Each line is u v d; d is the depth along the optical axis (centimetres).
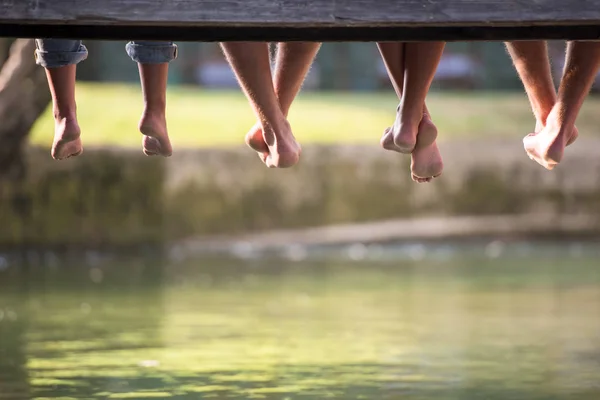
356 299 1452
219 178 2253
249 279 1709
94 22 510
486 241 2339
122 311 1325
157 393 828
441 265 1933
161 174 2177
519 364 961
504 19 509
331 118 2661
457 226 2347
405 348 1050
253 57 605
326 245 2278
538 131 643
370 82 3681
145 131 630
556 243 2352
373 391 838
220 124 2512
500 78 3662
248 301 1430
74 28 527
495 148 2419
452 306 1377
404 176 2358
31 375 903
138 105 2622
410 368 941
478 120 2730
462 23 511
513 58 647
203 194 2230
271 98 609
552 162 622
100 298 1457
